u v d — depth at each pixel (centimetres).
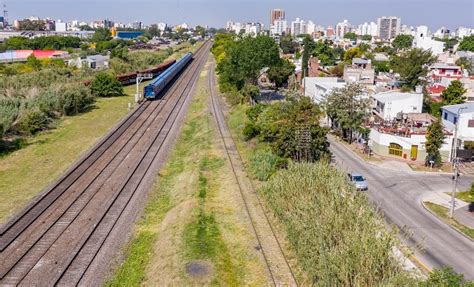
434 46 14062
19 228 2295
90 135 4381
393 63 7969
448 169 3744
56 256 2044
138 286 1877
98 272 1962
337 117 4484
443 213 2802
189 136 4519
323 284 1684
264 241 2219
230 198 2767
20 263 1972
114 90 6750
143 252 2167
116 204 2673
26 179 3114
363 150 4219
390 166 3778
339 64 9919
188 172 3288
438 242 2394
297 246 2016
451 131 4181
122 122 4881
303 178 2414
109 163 3453
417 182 3400
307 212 2050
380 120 4794
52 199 2680
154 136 4359
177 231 2291
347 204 2019
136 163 3478
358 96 4738
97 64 10356
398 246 1820
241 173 3247
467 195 3131
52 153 3753
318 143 3316
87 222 2409
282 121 3494
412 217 2733
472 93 6072
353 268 1653
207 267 1961
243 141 4091
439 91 6875
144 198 2830
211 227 2359
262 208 2630
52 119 4969
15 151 3819
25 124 4350
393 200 3012
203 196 2775
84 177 3109
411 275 1759
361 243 1694
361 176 3244
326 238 1848
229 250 2134
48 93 5406
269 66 6638
